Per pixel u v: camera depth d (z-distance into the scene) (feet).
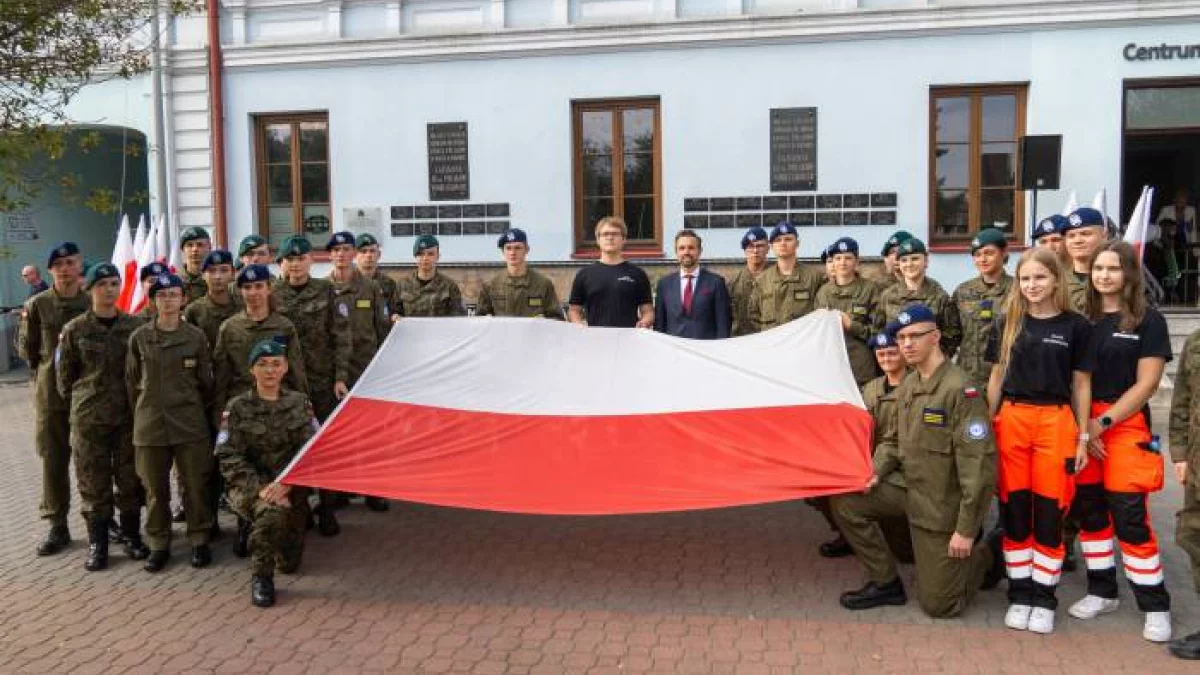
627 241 41.16
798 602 17.11
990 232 20.81
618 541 20.70
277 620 16.61
